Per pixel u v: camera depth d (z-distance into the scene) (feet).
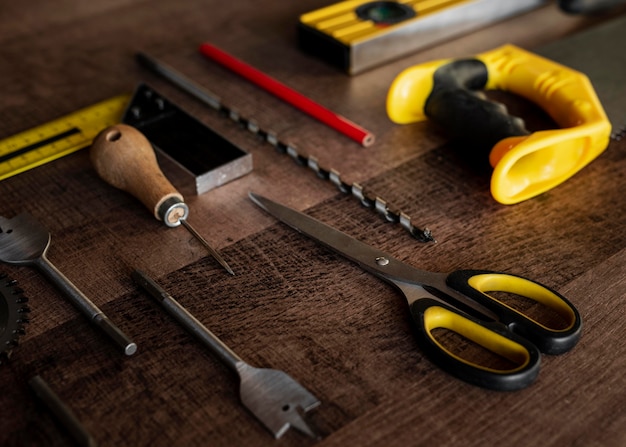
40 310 1.96
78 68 2.75
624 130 2.39
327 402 1.80
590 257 2.06
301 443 1.74
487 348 1.87
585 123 2.21
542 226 2.14
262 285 2.01
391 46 2.71
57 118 2.52
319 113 2.47
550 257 2.06
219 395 1.81
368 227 2.14
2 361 1.86
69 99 2.60
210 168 2.28
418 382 1.82
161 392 1.82
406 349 1.88
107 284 2.02
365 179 2.29
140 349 1.89
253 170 2.31
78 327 1.92
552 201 2.20
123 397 1.81
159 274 2.04
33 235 2.10
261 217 2.17
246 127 2.45
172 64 2.76
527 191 2.20
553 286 1.99
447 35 2.82
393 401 1.79
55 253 2.09
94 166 2.19
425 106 2.40
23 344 1.90
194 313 1.96
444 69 2.41
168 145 2.34
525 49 2.76
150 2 3.11
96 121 2.48
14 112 2.56
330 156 2.36
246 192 2.24
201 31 2.93
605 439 1.73
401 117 2.44
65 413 1.76
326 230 2.10
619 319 1.93
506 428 1.75
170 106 2.44
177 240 2.11
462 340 1.90
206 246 2.08
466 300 1.92
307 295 1.99
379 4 2.82
